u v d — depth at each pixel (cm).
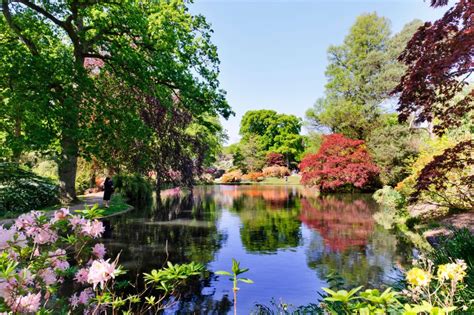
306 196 2277
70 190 1301
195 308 444
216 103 1239
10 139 1080
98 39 1207
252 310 438
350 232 978
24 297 182
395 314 196
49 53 1264
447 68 449
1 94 1048
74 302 256
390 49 3042
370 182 2523
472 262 446
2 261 175
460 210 901
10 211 1056
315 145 3192
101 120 1079
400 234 930
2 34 1226
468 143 572
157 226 1072
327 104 3209
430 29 495
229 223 1146
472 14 450
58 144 1295
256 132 5500
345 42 3325
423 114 564
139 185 1927
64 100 1036
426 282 198
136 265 633
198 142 1116
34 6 1113
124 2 1134
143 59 1120
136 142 1053
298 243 838
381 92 2886
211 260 679
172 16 1147
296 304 460
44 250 232
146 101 1058
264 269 622
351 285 529
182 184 1081
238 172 4603
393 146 2362
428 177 591
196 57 1241
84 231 231
